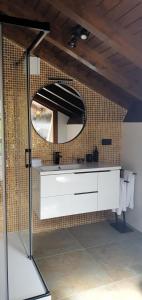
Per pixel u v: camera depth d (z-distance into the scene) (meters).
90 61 2.58
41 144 3.21
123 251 2.84
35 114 3.13
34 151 3.18
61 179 2.84
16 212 3.05
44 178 2.76
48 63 3.10
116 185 3.16
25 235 2.89
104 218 3.69
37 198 2.87
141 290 2.19
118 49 2.10
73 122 3.34
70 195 2.91
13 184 3.02
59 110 3.25
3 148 1.70
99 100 3.46
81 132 3.41
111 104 3.53
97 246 2.95
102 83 3.30
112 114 3.56
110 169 3.10
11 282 2.13
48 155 3.26
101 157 3.56
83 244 3.00
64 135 3.31
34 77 3.06
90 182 2.99
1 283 2.11
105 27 2.03
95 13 1.99
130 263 2.60
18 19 1.72
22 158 2.85
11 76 2.93
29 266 2.40
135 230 3.37
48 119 3.21
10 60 2.90
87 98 3.38
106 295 2.12
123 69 2.66
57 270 2.46
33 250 2.83
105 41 2.09
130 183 3.29
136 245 2.98
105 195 3.10
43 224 3.32
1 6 2.31
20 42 2.79
